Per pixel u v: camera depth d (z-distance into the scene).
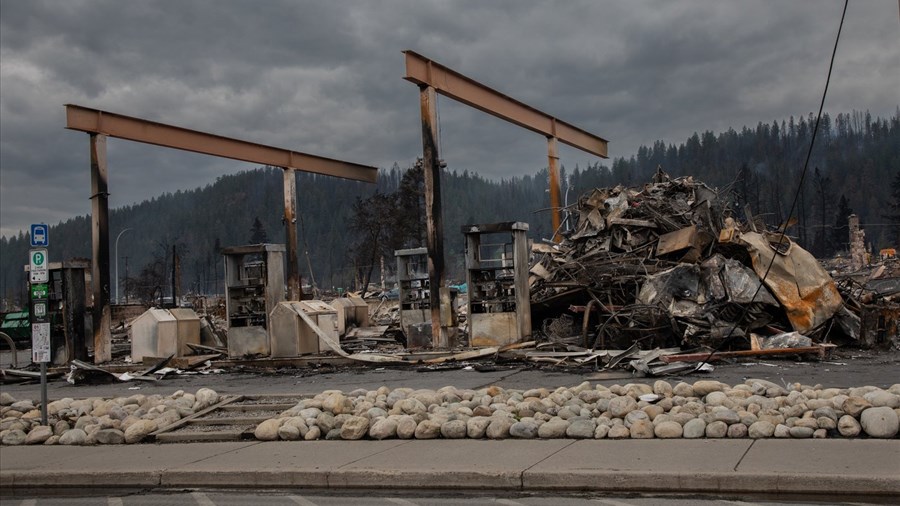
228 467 9.80
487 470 8.70
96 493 9.69
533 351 19.89
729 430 9.70
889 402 9.78
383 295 64.19
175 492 9.40
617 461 8.75
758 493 7.72
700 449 9.09
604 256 23.05
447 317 24.56
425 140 25.28
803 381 14.20
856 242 70.81
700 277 20.33
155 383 20.39
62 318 25.98
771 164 175.50
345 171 42.38
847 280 22.62
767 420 9.77
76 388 20.14
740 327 19.44
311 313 22.91
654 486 8.05
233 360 22.75
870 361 17.38
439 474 8.75
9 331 43.81
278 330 22.75
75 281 26.14
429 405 12.47
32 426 13.59
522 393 12.78
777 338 18.36
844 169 166.50
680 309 19.67
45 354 13.48
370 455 9.99
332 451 10.44
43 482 10.29
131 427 12.40
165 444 11.95
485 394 12.84
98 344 26.56
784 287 19.59
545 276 24.09
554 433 10.35
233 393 16.73
